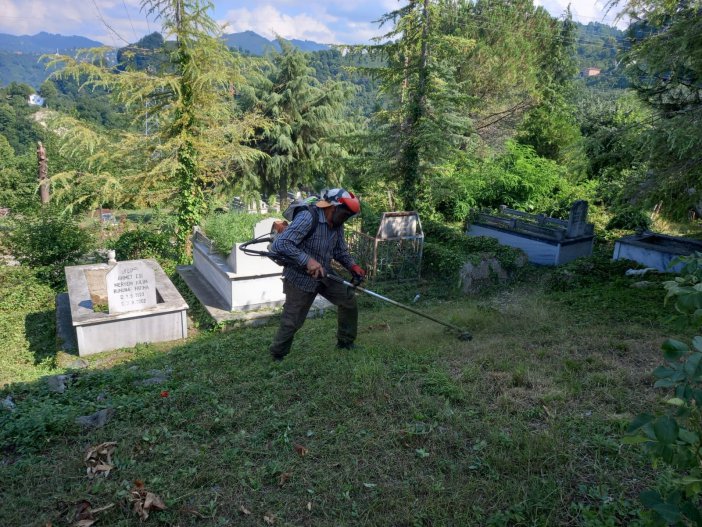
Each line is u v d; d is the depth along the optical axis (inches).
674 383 63.6
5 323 395.5
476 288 432.1
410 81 553.9
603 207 684.1
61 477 120.6
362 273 206.4
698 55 303.0
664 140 312.2
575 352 204.1
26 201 786.8
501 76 941.2
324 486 116.1
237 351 253.8
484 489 111.7
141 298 335.9
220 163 550.9
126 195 550.6
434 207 637.9
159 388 183.6
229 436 141.1
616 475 114.6
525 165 674.8
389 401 157.2
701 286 70.0
